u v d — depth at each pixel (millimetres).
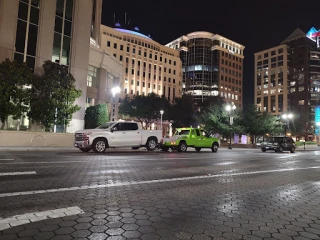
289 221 4168
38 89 21828
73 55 29531
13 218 3852
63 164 9836
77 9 30281
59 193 5406
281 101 123500
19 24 26125
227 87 121375
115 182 6758
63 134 22797
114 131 16391
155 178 7570
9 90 20031
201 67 117812
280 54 127125
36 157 12234
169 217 4145
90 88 33000
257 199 5555
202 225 3844
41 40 27297
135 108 56469
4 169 8344
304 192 6434
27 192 5414
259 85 134750
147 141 17875
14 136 20484
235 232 3613
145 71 98562
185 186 6598
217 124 39344
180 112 57000
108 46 91062
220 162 12734
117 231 3486
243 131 41906
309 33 132375
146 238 3293
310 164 13773
